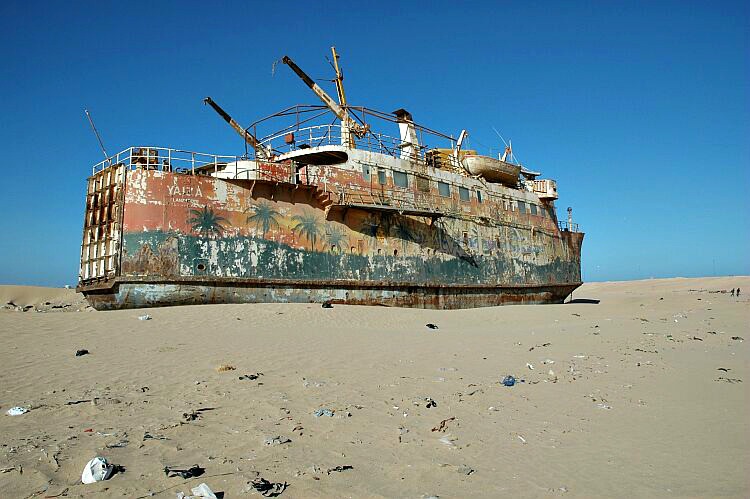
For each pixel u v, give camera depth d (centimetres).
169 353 1143
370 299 2566
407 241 2761
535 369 1016
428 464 518
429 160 3108
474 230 3172
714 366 1043
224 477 475
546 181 3928
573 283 4019
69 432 598
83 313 1819
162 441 570
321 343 1324
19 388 818
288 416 678
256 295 2222
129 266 2006
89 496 428
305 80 2883
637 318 2153
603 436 606
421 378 925
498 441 590
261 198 2284
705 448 557
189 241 2095
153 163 2155
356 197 2544
